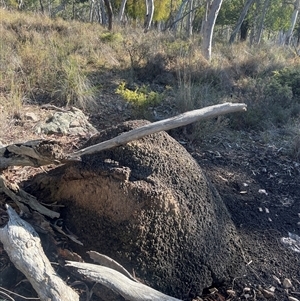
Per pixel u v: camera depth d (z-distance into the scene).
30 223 2.56
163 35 12.40
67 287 2.05
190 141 4.96
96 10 33.22
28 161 2.73
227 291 2.70
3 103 4.90
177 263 2.56
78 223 2.63
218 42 15.15
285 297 2.73
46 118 4.77
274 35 37.00
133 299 2.07
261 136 5.48
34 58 6.35
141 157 2.68
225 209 3.04
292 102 6.61
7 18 11.90
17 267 2.13
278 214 3.73
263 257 3.08
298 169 4.71
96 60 7.80
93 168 2.62
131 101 5.45
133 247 2.49
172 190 2.63
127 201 2.52
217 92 6.45
